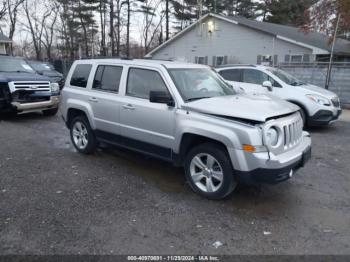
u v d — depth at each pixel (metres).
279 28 22.86
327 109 8.36
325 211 3.87
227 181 3.87
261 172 3.58
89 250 3.01
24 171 5.04
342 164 5.69
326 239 3.26
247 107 3.93
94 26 40.50
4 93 8.86
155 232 3.34
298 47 18.78
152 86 4.66
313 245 3.15
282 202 4.09
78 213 3.70
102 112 5.34
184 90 4.43
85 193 4.25
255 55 21.08
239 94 4.96
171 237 3.25
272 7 38.03
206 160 4.12
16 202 3.94
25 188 4.38
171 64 4.80
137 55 44.81
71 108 5.96
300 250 3.07
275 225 3.52
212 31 22.98
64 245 3.07
